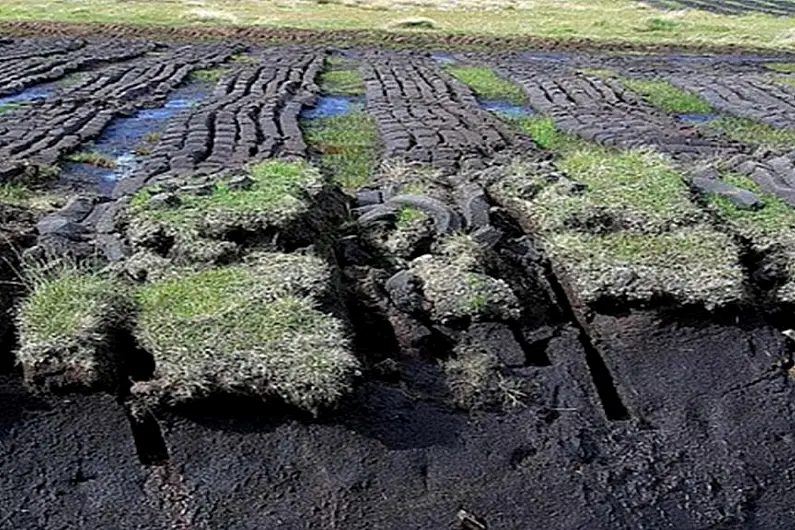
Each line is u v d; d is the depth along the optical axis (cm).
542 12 3588
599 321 640
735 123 1514
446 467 527
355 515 499
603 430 568
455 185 791
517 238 704
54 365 536
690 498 539
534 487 528
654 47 2658
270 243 643
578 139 1345
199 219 643
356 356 566
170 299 579
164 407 527
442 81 1844
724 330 636
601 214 696
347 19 3062
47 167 1066
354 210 751
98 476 504
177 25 2758
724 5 4184
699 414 587
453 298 622
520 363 600
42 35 2538
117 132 1333
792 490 553
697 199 731
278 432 524
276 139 1247
